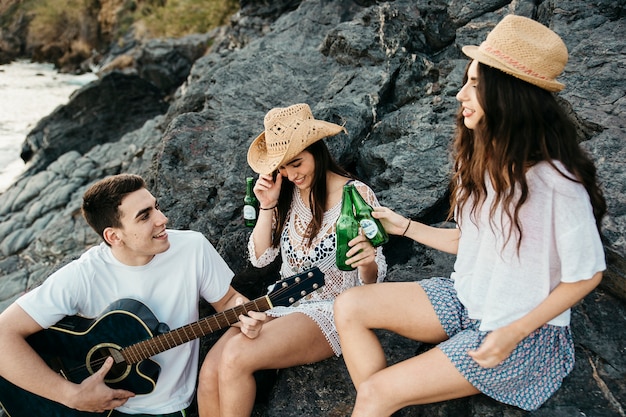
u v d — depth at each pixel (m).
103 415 2.91
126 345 2.89
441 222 3.74
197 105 6.20
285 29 5.73
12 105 15.40
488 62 2.07
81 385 2.79
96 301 2.92
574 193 2.05
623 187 3.00
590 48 3.85
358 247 2.67
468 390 2.33
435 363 2.30
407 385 2.29
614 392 2.51
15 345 2.75
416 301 2.48
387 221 2.70
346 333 2.48
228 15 18.48
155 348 2.87
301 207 2.99
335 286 2.97
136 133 8.67
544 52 2.03
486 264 2.30
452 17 4.77
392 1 5.56
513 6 4.57
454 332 2.47
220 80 5.22
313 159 2.85
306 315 2.83
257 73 5.22
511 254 2.20
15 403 2.89
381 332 2.99
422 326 2.48
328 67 5.10
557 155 2.08
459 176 2.43
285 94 4.98
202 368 2.82
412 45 4.87
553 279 2.19
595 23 4.08
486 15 4.66
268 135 2.84
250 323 2.66
